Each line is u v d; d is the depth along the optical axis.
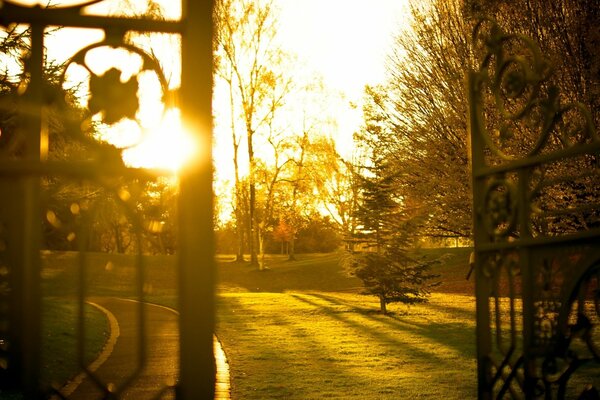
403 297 19.25
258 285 36.22
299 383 9.04
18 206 2.85
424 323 16.94
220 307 21.11
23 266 2.78
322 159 40.56
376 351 12.23
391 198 19.81
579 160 16.16
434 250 38.34
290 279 37.78
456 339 13.85
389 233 19.12
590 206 3.75
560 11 18.19
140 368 2.87
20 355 2.90
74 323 12.67
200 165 2.80
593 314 12.43
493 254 4.05
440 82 22.33
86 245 2.90
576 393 7.81
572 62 17.62
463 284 29.16
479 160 4.23
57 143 6.17
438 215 22.91
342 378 9.45
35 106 2.87
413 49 23.05
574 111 16.91
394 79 23.42
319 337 14.26
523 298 3.69
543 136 3.69
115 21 2.81
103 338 11.98
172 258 30.58
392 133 23.52
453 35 21.72
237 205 42.72
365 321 17.45
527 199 3.73
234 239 63.72
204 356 2.72
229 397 7.93
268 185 41.44
